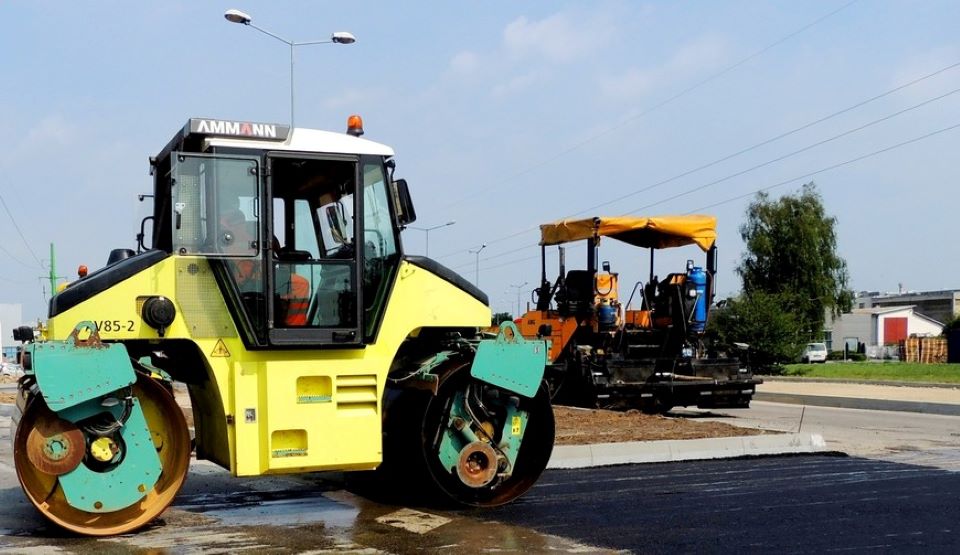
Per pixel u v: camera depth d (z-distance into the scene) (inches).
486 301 297.9
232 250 260.4
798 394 810.8
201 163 260.7
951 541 240.4
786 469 362.6
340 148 278.4
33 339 272.5
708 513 276.5
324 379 269.7
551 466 365.1
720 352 629.9
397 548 234.2
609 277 633.0
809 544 237.1
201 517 274.8
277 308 266.5
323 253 275.4
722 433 434.9
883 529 254.2
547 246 695.1
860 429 521.3
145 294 255.0
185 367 286.7
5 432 543.2
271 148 268.5
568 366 631.8
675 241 653.3
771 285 1990.7
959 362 2105.1
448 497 285.4
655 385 594.6
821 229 1980.8
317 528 258.7
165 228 293.1
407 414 299.7
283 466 261.4
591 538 244.2
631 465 373.7
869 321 3316.9
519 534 249.4
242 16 660.1
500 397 294.7
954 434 495.5
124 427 249.8
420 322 285.9
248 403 260.8
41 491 248.1
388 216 284.4
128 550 233.1
